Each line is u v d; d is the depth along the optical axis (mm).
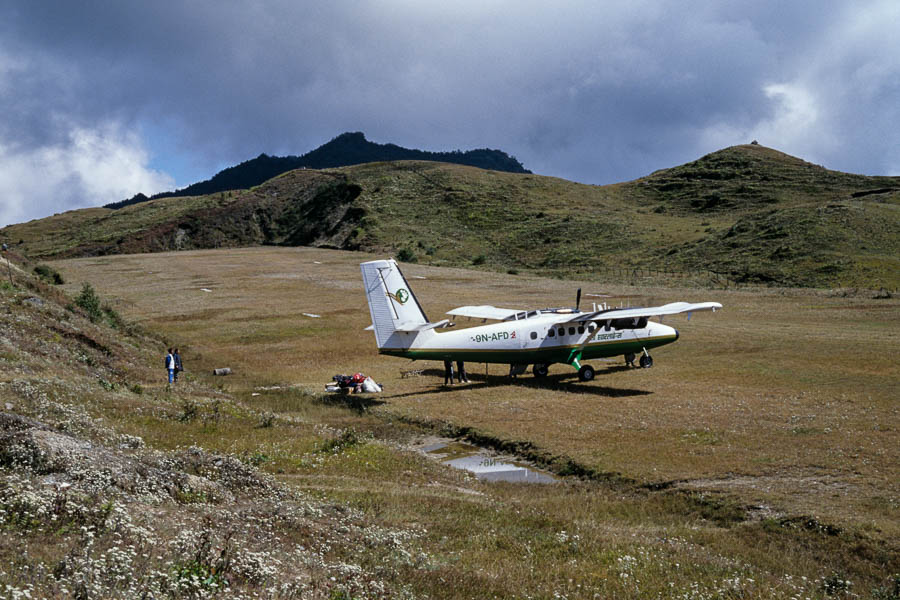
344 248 124500
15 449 9789
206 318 56844
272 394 31391
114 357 33250
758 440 19719
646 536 13234
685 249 96438
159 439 18500
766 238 88062
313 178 175500
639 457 19156
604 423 23047
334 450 19609
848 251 76688
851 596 10352
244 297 68125
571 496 16656
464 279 78312
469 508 14508
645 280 78000
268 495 13062
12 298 35406
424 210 141875
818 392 25719
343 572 8141
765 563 11898
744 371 30969
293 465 17844
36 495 7672
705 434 20781
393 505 14172
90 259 109938
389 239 123312
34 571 5605
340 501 14047
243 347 45531
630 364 34062
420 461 19641
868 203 97500
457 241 121438
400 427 24844
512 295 64938
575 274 90312
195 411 22500
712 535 13523
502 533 12680
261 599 6555
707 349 37312
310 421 25250
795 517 14102
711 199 145875
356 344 45281
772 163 167500
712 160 177000
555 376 32750
